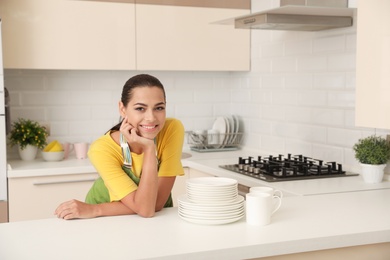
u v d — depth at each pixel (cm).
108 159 210
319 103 346
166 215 211
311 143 355
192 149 434
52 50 365
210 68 411
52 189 349
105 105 418
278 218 206
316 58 346
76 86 409
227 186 195
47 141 403
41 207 347
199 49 406
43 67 363
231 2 412
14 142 381
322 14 306
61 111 406
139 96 203
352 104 316
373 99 228
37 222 201
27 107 397
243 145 440
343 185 279
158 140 220
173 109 439
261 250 173
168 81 436
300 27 327
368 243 188
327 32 336
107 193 226
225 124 431
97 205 209
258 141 419
